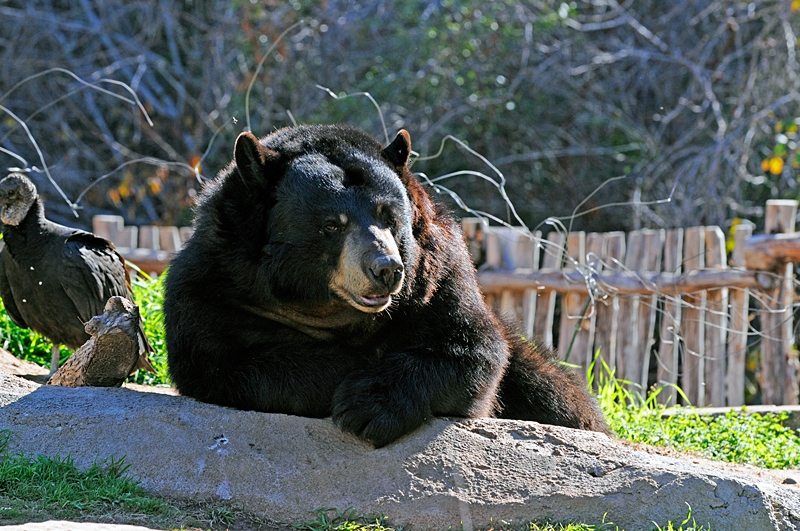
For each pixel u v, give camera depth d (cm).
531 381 912
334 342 807
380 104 2538
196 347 788
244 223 765
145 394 808
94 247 972
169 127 2864
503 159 2522
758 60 2642
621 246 1500
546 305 1542
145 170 2780
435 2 2584
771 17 2489
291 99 2659
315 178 742
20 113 2833
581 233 1526
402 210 752
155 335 1153
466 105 2519
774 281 1412
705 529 698
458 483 716
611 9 2853
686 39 2712
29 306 962
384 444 739
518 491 713
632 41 2764
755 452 1043
